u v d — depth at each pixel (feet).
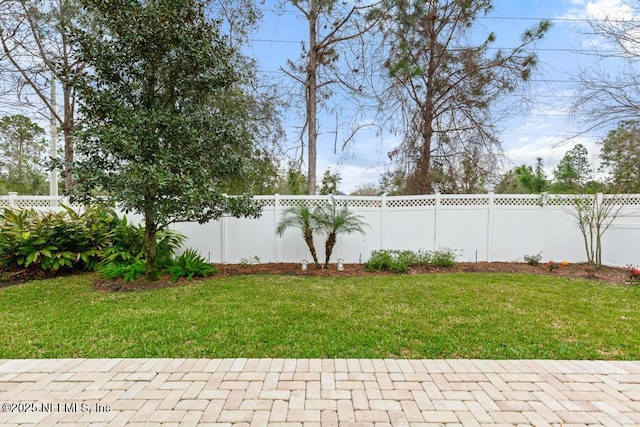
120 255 22.63
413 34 32.09
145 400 8.43
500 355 11.14
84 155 17.72
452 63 32.76
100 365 10.21
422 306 15.89
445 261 25.63
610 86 27.35
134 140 16.67
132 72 18.44
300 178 38.22
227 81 19.93
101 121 17.78
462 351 11.38
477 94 32.17
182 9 17.83
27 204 27.96
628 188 28.25
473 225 27.73
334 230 24.45
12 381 9.28
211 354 10.99
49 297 17.33
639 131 28.07
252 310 15.12
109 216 24.99
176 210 18.35
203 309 15.28
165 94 19.44
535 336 12.55
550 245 27.58
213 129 20.12
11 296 17.46
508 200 27.63
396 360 10.69
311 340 12.04
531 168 35.50
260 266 25.80
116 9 17.02
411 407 8.23
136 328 13.01
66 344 11.63
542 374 9.93
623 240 25.66
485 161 34.14
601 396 8.79
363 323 13.65
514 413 8.04
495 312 15.07
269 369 10.03
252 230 26.81
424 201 27.61
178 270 21.34
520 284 20.42
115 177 17.35
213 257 26.73
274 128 35.24
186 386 9.07
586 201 25.76
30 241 21.38
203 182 18.38
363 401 8.46
